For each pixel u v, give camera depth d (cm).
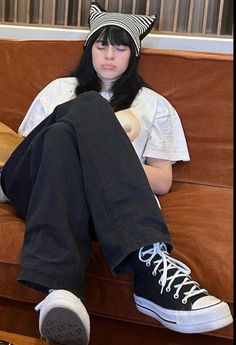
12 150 142
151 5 192
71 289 100
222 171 164
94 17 162
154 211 106
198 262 115
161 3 190
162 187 153
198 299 101
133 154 112
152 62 165
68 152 110
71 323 91
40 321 92
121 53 156
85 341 93
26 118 168
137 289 109
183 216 137
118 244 103
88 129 111
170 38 188
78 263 103
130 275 114
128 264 108
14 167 127
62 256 101
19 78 172
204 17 188
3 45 174
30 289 120
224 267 113
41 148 115
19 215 129
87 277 116
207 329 101
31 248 103
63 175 108
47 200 105
